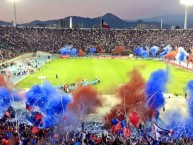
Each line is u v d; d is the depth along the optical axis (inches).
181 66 3371.1
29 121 1304.1
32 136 888.3
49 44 5128.0
